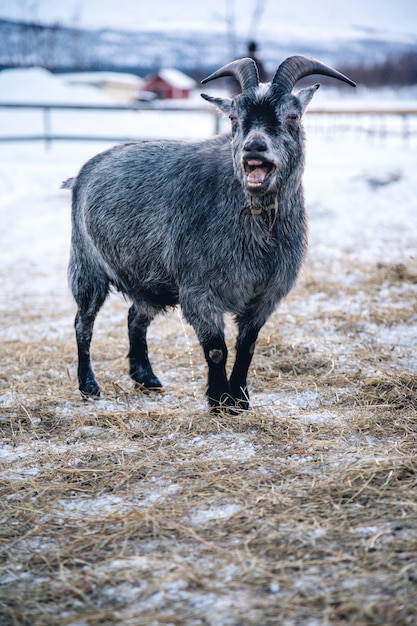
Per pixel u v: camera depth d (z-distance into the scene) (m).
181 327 6.87
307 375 5.43
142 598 2.80
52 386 5.47
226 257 4.53
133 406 5.01
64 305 8.18
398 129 25.42
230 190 4.54
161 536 3.24
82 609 2.77
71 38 78.62
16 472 3.99
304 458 3.97
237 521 3.32
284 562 2.97
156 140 5.39
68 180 5.99
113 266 5.30
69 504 3.61
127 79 42.28
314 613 2.64
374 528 3.17
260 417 4.57
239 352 4.91
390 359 5.69
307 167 15.12
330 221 11.02
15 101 25.97
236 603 2.73
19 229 12.09
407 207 11.47
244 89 4.51
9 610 2.78
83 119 23.19
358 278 8.24
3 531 3.38
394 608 2.62
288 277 4.71
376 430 4.32
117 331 7.00
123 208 5.10
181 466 3.95
